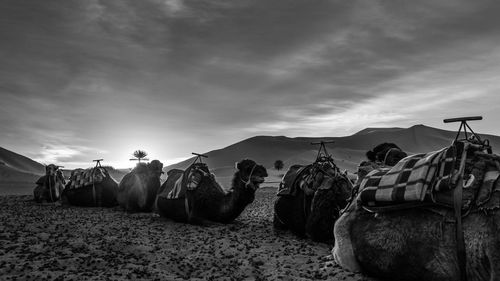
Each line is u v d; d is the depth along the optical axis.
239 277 7.74
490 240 4.99
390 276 6.25
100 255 9.16
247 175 12.52
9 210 18.27
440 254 5.46
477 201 5.23
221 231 12.27
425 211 5.76
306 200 10.64
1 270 7.80
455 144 5.85
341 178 10.01
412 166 6.19
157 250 9.85
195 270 8.26
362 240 6.48
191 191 13.35
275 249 9.92
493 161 5.50
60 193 22.31
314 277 7.29
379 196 6.26
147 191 16.67
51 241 10.62
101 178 19.59
